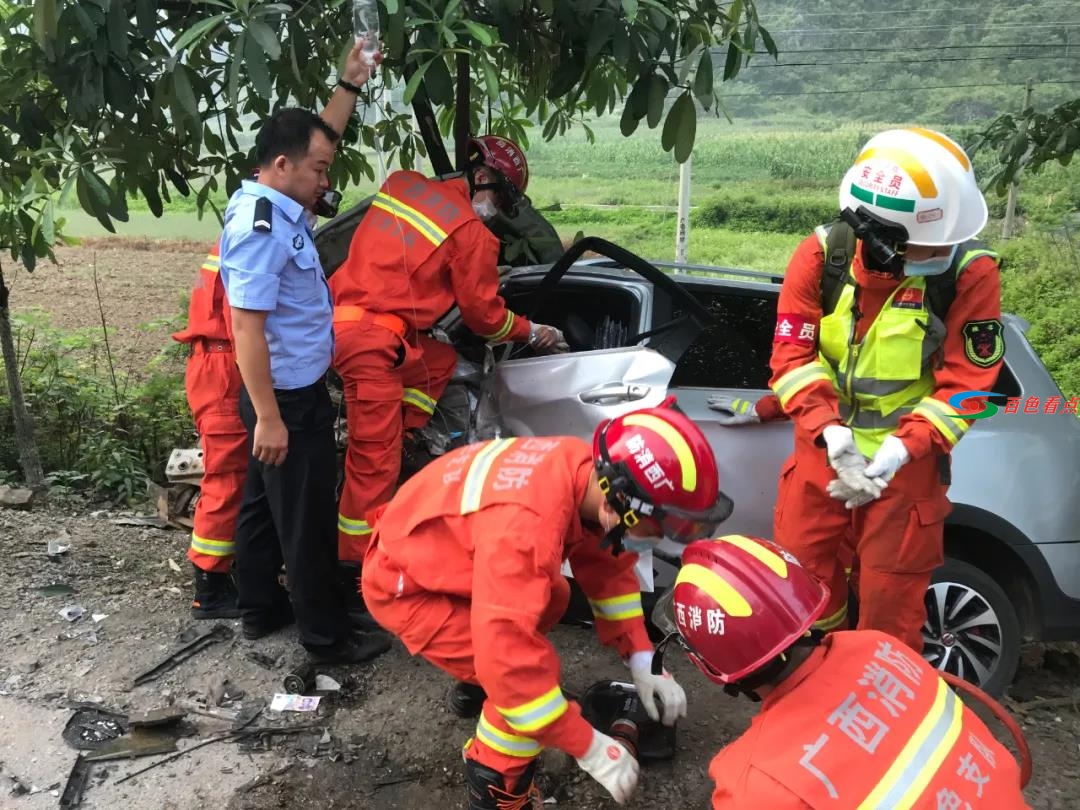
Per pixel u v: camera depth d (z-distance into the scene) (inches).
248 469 122.8
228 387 129.4
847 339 100.7
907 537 101.4
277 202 108.7
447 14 112.3
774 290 142.4
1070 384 309.6
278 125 108.2
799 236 653.9
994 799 60.9
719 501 78.0
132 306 394.3
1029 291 402.3
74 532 169.0
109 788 100.4
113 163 136.0
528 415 124.8
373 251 124.4
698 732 114.6
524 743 84.8
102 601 141.3
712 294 142.4
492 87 112.3
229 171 159.6
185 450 174.1
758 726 64.7
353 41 118.0
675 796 103.1
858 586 116.1
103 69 126.5
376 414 124.6
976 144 215.9
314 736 110.9
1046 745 118.5
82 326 350.9
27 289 425.4
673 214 700.7
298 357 112.3
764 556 68.2
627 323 138.8
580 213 695.1
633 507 74.3
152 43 125.5
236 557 126.5
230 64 119.6
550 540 77.7
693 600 67.9
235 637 131.3
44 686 117.8
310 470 114.9
